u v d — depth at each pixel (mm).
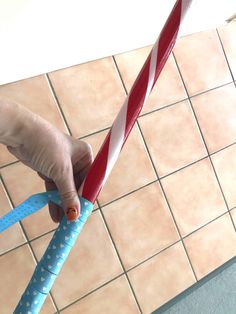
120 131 481
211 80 1108
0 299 896
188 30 1057
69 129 936
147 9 927
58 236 478
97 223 973
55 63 892
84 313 960
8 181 892
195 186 1087
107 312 980
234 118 1145
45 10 810
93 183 483
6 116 459
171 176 1057
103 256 979
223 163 1129
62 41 868
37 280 476
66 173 476
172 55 1057
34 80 895
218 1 1048
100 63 956
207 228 1103
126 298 1000
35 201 479
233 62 1139
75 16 850
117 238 993
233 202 1142
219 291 1105
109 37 921
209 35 1097
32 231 917
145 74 481
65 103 930
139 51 989
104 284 980
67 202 466
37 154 479
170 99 1057
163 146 1047
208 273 1098
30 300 473
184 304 1062
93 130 957
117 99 978
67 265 950
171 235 1054
